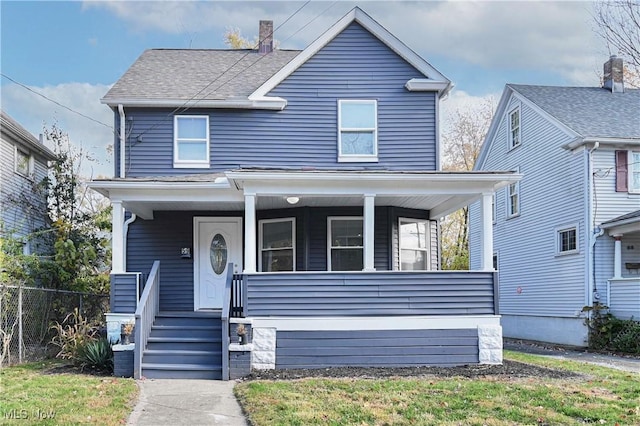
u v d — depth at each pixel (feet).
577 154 55.57
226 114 44.55
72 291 47.24
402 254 44.37
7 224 57.31
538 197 62.85
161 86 45.96
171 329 35.06
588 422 21.15
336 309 34.40
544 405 23.38
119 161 44.09
